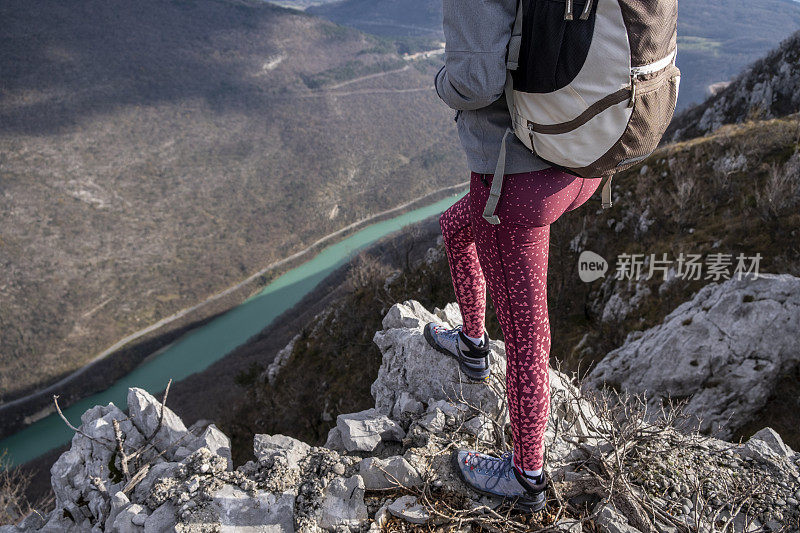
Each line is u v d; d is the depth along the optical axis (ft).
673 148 118.11
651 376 48.93
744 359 45.14
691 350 47.24
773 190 88.07
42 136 647.15
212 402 214.28
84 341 413.59
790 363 44.62
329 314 154.51
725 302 46.93
